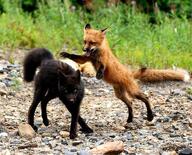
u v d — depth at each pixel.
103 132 12.95
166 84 17.86
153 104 15.75
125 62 20.34
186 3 27.91
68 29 23.75
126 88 14.04
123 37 22.77
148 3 28.78
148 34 22.62
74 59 14.00
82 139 12.30
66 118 14.13
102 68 13.93
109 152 10.92
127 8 26.77
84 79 18.19
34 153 11.12
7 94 16.02
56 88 12.66
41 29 23.61
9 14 25.06
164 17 26.27
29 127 12.43
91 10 27.98
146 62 20.14
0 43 21.94
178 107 15.37
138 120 14.11
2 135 12.23
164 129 13.20
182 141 12.11
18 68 18.75
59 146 11.64
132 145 11.77
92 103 15.73
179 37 21.66
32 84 17.30
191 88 17.12
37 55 13.36
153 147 11.67
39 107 14.95
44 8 25.72
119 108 15.29
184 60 20.34
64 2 25.53
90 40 14.05
